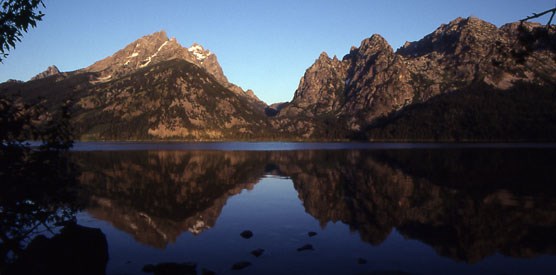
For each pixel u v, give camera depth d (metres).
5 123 10.95
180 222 30.23
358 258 21.33
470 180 55.09
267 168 78.25
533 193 43.41
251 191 46.94
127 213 33.50
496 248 23.58
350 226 29.00
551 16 8.77
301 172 69.56
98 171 68.38
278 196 43.16
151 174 64.94
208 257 21.45
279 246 23.64
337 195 43.72
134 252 22.31
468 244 24.34
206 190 47.56
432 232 27.34
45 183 12.54
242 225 29.25
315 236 26.05
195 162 92.19
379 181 55.66
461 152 127.44
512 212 33.69
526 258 21.70
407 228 28.42
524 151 127.44
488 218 31.48
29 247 16.80
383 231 27.50
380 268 19.84
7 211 12.32
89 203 37.75
